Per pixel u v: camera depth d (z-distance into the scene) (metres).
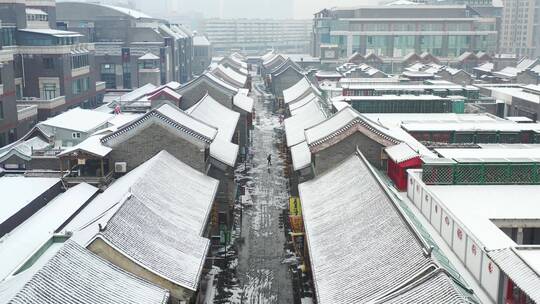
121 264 33.44
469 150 47.88
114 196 43.88
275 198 67.75
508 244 30.52
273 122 116.25
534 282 25.17
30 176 55.56
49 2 109.56
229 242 54.66
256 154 89.25
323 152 52.41
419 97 76.12
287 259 51.22
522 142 56.97
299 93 101.81
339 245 36.25
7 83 79.56
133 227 36.44
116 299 29.23
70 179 53.28
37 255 34.09
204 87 87.31
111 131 59.41
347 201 41.88
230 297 44.25
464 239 32.72
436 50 174.50
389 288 29.12
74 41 105.38
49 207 47.66
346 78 122.50
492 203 37.47
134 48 134.38
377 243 33.69
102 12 151.50
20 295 25.42
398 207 34.53
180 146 52.88
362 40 174.38
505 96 91.38
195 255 37.66
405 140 53.50
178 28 174.62
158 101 86.12
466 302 24.42
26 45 96.38
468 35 173.75
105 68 133.25
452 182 41.56
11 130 81.75
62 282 27.88
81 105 108.12
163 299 31.08
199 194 47.97
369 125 51.41
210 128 58.59
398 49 174.25
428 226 38.47
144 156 53.16
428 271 28.20
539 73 136.50
